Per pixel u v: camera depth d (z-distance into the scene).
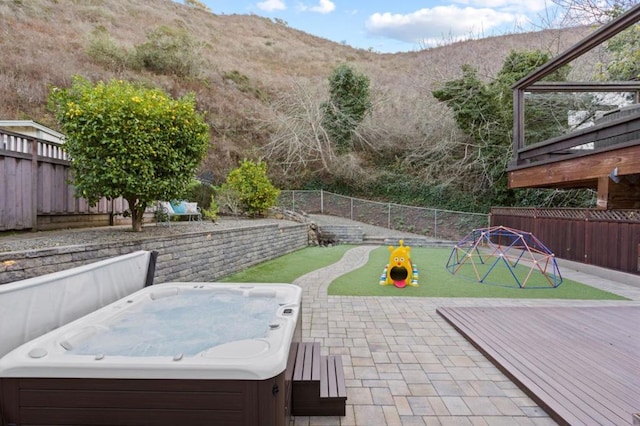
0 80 12.70
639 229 6.59
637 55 10.18
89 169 5.15
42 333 2.48
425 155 16.30
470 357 3.40
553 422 2.39
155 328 3.08
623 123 6.10
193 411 1.79
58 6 19.33
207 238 6.34
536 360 3.19
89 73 15.02
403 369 3.15
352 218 15.58
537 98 13.86
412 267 7.02
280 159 17.50
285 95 18.66
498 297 5.67
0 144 4.91
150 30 21.09
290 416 2.35
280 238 9.60
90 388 1.80
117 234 5.48
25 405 1.82
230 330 3.14
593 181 7.75
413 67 20.28
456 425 2.36
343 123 17.61
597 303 5.33
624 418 2.32
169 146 5.52
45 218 5.80
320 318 4.54
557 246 8.98
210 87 19.11
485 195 15.10
